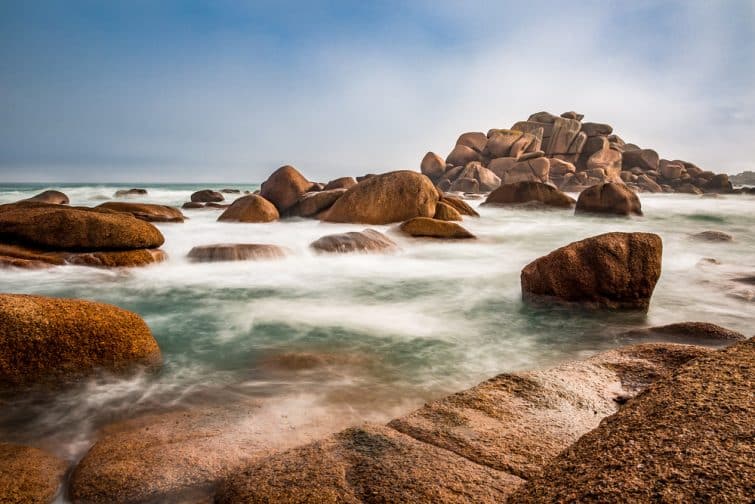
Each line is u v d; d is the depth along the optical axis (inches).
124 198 1235.2
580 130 2219.5
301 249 457.7
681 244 551.2
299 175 784.3
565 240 587.8
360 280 364.5
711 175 2255.2
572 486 65.2
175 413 147.4
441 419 119.4
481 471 94.6
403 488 88.3
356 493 88.0
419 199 650.2
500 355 205.9
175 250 430.0
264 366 188.9
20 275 327.0
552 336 232.7
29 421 146.8
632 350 167.8
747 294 296.4
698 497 55.6
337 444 106.0
